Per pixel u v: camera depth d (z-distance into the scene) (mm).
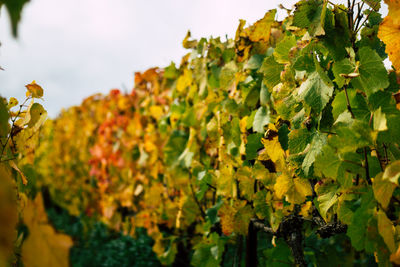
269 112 1791
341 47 1280
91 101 5703
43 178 7500
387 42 1114
